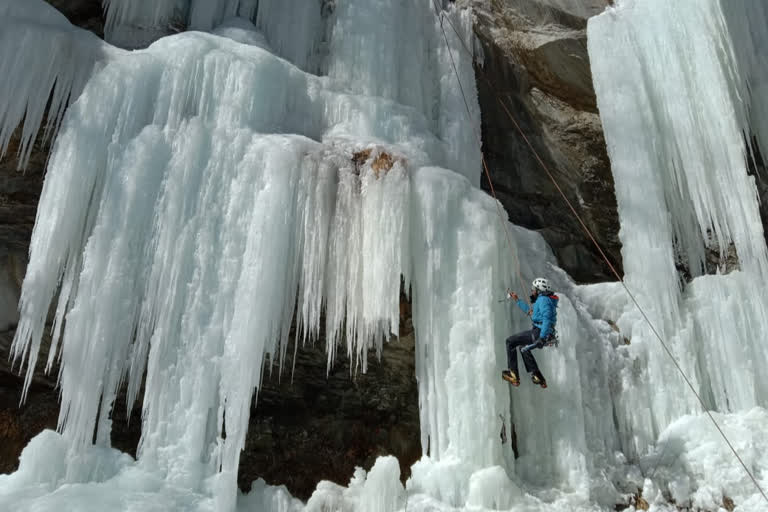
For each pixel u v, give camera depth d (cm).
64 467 589
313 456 771
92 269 632
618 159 977
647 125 986
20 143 672
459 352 714
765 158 1038
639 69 1001
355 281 713
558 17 1055
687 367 857
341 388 809
